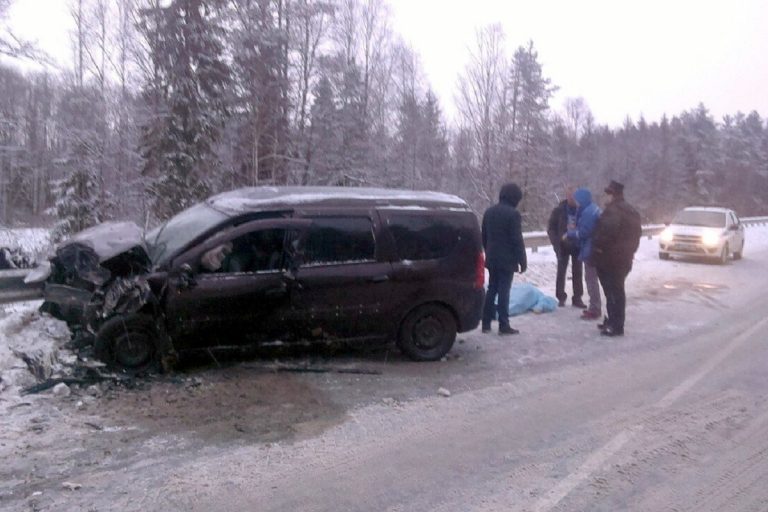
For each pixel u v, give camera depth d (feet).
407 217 24.22
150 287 20.59
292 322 22.29
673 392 21.90
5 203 88.84
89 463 15.42
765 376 23.93
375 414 19.22
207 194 76.74
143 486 14.43
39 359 20.68
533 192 118.62
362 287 23.16
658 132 273.54
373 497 14.29
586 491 14.69
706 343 29.17
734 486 15.06
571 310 36.14
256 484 14.73
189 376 21.34
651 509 13.93
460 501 14.17
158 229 24.23
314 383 21.67
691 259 66.44
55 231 62.80
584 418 19.34
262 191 24.27
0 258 37.55
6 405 18.42
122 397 19.44
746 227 114.01
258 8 86.84
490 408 20.10
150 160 77.20
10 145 63.77
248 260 21.77
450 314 25.09
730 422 19.12
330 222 22.99
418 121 128.57
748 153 254.47
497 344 27.96
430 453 16.66
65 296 21.13
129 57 87.97
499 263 29.27
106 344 20.63
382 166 112.68
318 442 17.11
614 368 24.81
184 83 75.20
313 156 98.99
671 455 16.72
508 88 118.73
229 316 21.35
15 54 47.32
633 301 40.04
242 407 19.25
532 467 15.92
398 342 24.50
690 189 218.18
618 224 29.25
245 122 87.10
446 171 126.72
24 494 13.89
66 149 83.76
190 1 75.87
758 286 47.98
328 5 100.53
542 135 124.77
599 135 265.34
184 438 17.02
